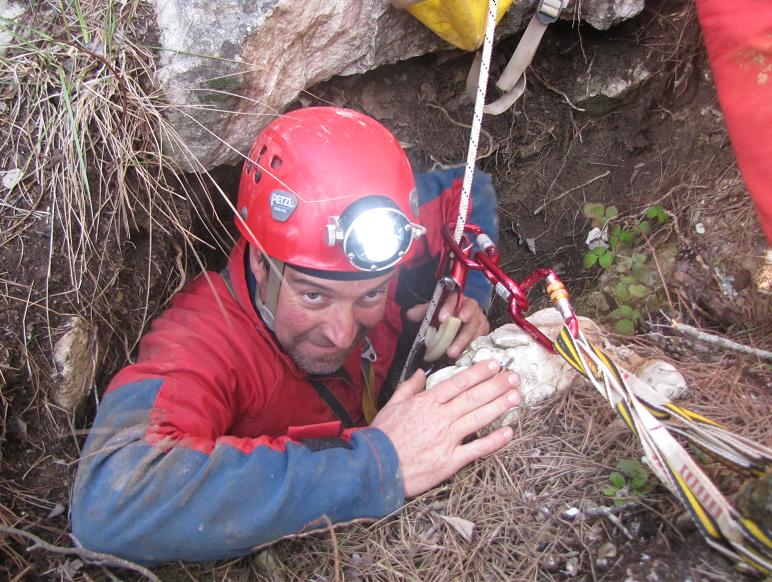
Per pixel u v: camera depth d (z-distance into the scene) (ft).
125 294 6.98
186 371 6.21
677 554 4.91
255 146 6.68
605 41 9.29
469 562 5.36
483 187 8.76
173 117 7.04
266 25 7.05
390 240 5.90
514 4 8.32
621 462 5.41
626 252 8.22
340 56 7.97
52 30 6.95
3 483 5.91
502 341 6.53
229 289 7.01
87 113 6.61
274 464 5.52
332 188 6.07
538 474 5.80
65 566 5.75
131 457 5.44
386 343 8.31
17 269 6.29
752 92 5.34
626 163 9.57
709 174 8.07
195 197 7.91
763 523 4.39
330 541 5.85
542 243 10.28
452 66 9.45
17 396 6.09
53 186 6.47
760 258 6.81
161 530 5.30
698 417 5.07
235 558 5.98
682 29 8.68
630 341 6.91
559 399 6.28
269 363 6.98
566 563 5.17
